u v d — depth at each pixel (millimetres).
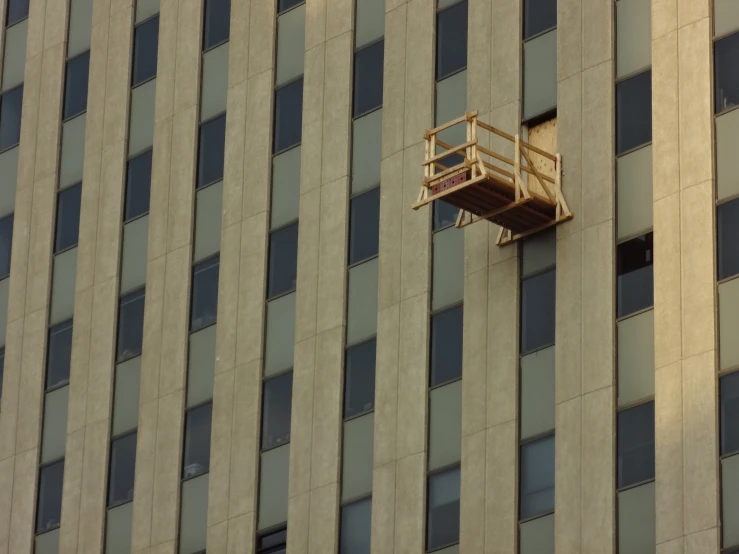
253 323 110000
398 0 109000
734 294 91250
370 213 106750
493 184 95562
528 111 101250
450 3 106562
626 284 95062
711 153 93750
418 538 98812
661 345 92750
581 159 98188
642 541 90812
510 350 98000
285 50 114125
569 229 97625
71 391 118938
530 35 102438
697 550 88625
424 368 101250
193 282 114312
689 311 92250
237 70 116000
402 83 107125
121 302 118188
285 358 108188
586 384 94688
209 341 112375
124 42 123688
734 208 92438
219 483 108875
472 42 104625
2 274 126125
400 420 101500
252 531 106375
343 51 110750
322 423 105062
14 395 122062
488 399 98125
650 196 95500
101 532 114125
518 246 99688
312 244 108625
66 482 117250
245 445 108188
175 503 110688
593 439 93625
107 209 120688
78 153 124250
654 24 97750
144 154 119938
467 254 101562
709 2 96062
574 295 96438
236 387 109688
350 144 108812
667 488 90375
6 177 128375
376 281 105250
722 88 94562
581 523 92875
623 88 98062
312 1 113562
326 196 108812
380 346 103562
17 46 131000
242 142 114125
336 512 103000
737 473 88688
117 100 122562
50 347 121500
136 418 114812
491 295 99750
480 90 103375
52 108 126750
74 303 120750
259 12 116000
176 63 119750
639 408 92875
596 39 99625
